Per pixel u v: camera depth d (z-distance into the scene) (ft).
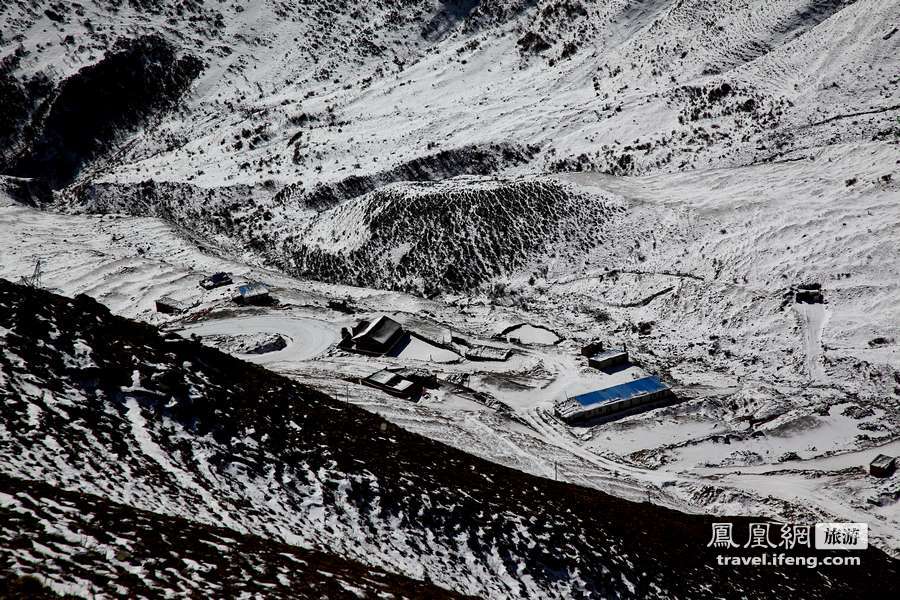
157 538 63.93
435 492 103.24
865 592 127.75
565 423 232.53
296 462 98.37
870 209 348.18
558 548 99.14
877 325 282.97
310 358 263.49
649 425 227.61
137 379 96.48
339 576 69.72
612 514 128.88
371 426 129.39
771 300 310.45
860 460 199.82
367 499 94.89
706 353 297.74
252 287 333.01
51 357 92.22
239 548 68.85
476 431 199.00
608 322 342.44
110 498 71.72
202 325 292.61
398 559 84.02
